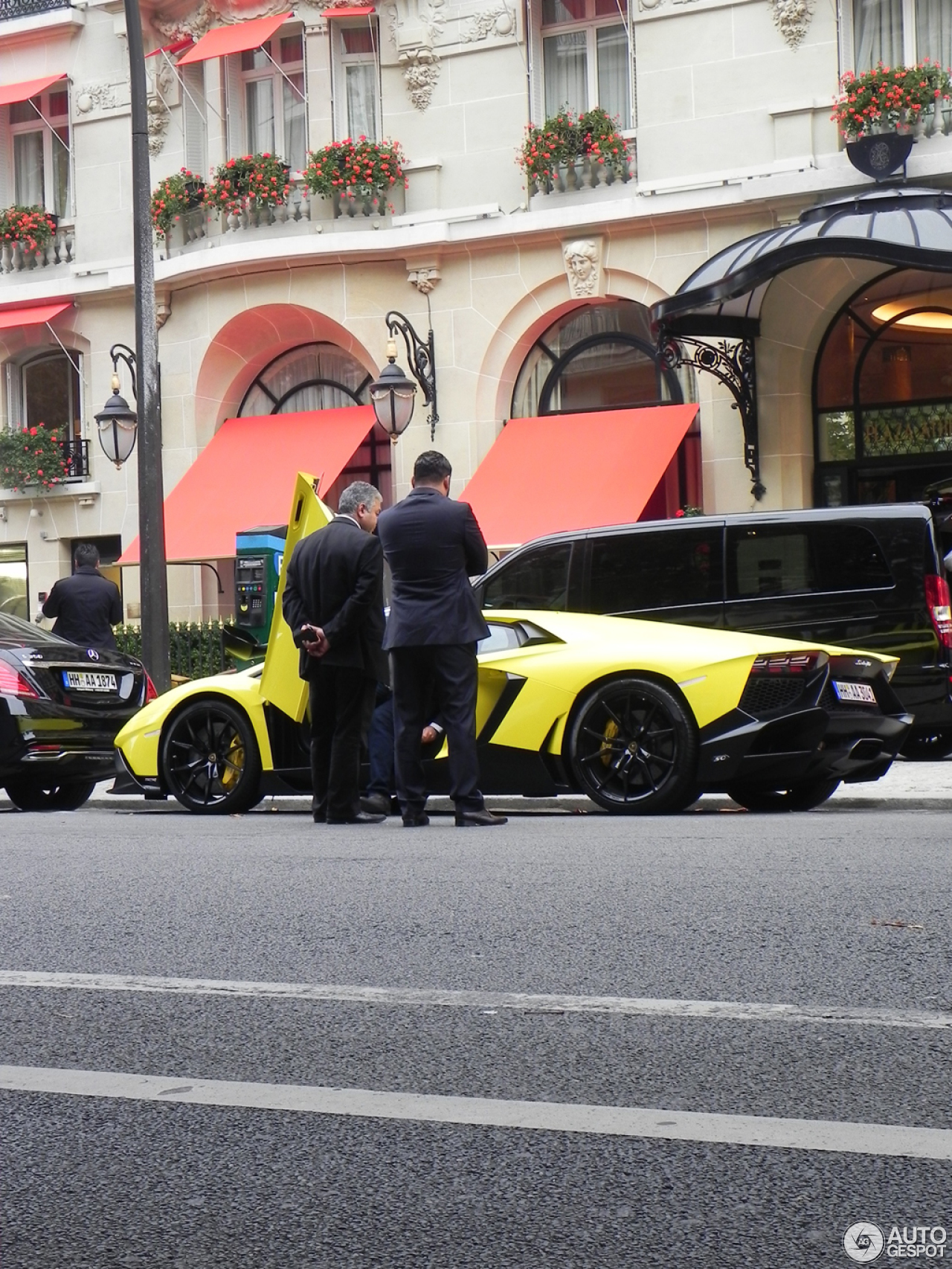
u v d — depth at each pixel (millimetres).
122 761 10758
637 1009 3871
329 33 22500
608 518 19250
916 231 16531
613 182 20859
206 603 23625
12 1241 2479
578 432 20594
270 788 10180
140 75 14789
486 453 21578
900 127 19047
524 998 4004
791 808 9867
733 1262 2320
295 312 22625
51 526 24859
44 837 8266
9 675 11164
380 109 22312
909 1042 3529
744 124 20047
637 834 7453
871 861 6125
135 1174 2781
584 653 9086
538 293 21344
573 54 21453
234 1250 2416
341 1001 4039
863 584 11750
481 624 8406
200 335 23234
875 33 19656
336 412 22688
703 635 9086
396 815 9953
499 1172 2736
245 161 22422
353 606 8586
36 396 25578
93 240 24703
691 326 18828
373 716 9547
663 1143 2869
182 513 22344
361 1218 2539
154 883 6117
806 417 19766
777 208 19766
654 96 20578
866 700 9188
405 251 21875
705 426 20281
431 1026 3771
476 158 21719
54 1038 3770
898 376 19391
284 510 21656
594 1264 2328
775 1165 2736
